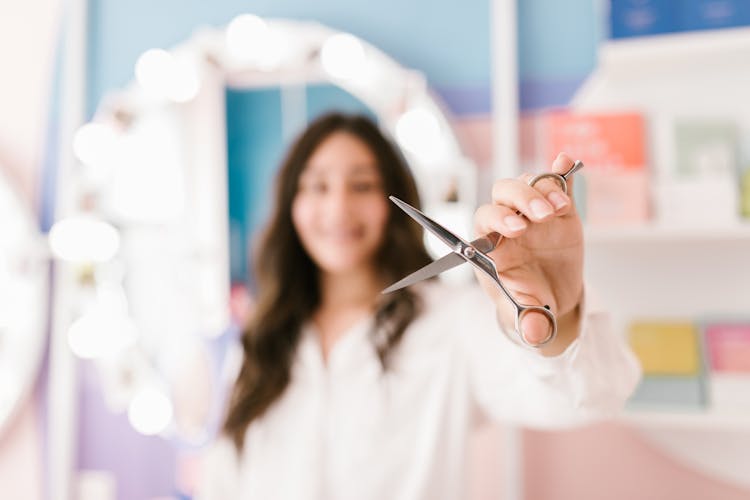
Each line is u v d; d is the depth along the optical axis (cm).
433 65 136
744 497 123
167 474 143
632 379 69
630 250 127
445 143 130
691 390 114
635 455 127
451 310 107
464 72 135
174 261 142
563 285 57
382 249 117
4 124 154
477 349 99
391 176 118
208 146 141
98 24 151
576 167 53
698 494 125
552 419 79
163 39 148
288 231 117
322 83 135
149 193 143
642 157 120
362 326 108
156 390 142
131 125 144
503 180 52
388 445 102
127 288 144
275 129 137
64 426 144
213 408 140
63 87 151
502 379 88
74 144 146
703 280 124
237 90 139
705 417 109
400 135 131
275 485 104
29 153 152
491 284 56
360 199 115
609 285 127
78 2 148
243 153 139
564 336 62
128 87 145
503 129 128
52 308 150
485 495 131
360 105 133
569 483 129
